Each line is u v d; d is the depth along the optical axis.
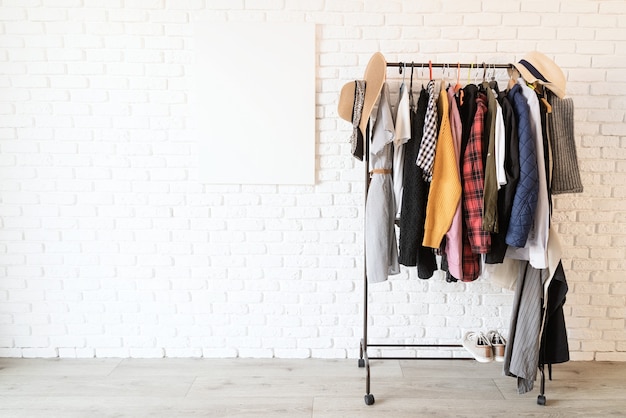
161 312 2.57
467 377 2.37
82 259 2.53
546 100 2.05
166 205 2.51
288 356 2.59
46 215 2.50
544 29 2.38
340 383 2.30
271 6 2.37
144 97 2.44
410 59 2.40
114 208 2.51
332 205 2.50
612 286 2.51
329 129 2.46
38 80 2.42
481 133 1.95
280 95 2.41
